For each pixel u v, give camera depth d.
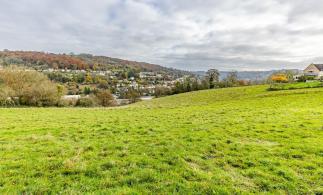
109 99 95.12
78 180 8.00
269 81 93.38
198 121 20.33
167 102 63.34
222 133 15.18
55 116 26.33
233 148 11.84
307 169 9.07
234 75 119.88
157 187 7.50
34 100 55.59
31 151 11.15
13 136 14.73
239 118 21.17
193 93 78.88
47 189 7.29
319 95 37.72
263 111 25.44
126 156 10.53
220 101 45.19
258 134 14.77
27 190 7.22
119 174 8.48
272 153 10.95
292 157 10.46
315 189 7.48
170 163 9.73
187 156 10.41
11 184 7.60
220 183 7.86
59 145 12.31
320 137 13.63
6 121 21.84
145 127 17.95
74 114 28.73
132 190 7.27
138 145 12.41
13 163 9.41
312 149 11.34
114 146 12.15
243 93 57.88
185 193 7.16
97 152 11.10
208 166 9.46
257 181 8.10
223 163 9.83
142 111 31.45
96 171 8.72
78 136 14.95
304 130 15.50
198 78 123.69
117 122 21.02
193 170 8.81
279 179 8.22
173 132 15.81
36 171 8.64
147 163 9.63
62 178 8.09
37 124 19.97
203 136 14.41
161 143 12.83
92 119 23.47
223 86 115.69
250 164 9.72
